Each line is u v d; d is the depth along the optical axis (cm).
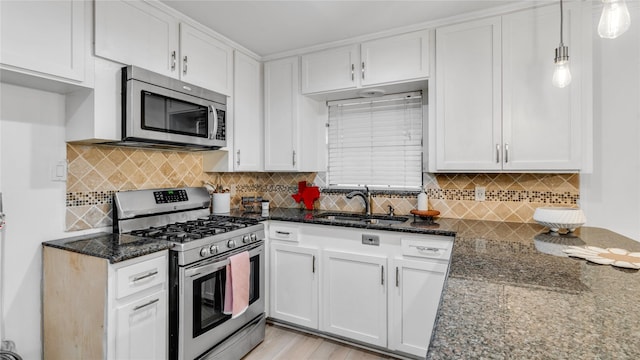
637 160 199
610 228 205
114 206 198
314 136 302
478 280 105
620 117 202
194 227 212
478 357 60
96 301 148
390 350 216
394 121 280
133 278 154
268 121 292
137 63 188
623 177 202
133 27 186
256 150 288
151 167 229
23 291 164
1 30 134
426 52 229
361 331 224
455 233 191
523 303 86
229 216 257
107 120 173
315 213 281
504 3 203
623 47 201
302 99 283
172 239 179
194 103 216
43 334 170
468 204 246
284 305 251
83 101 173
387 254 216
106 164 201
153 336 164
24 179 165
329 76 265
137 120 179
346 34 249
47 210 174
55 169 177
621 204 203
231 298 199
